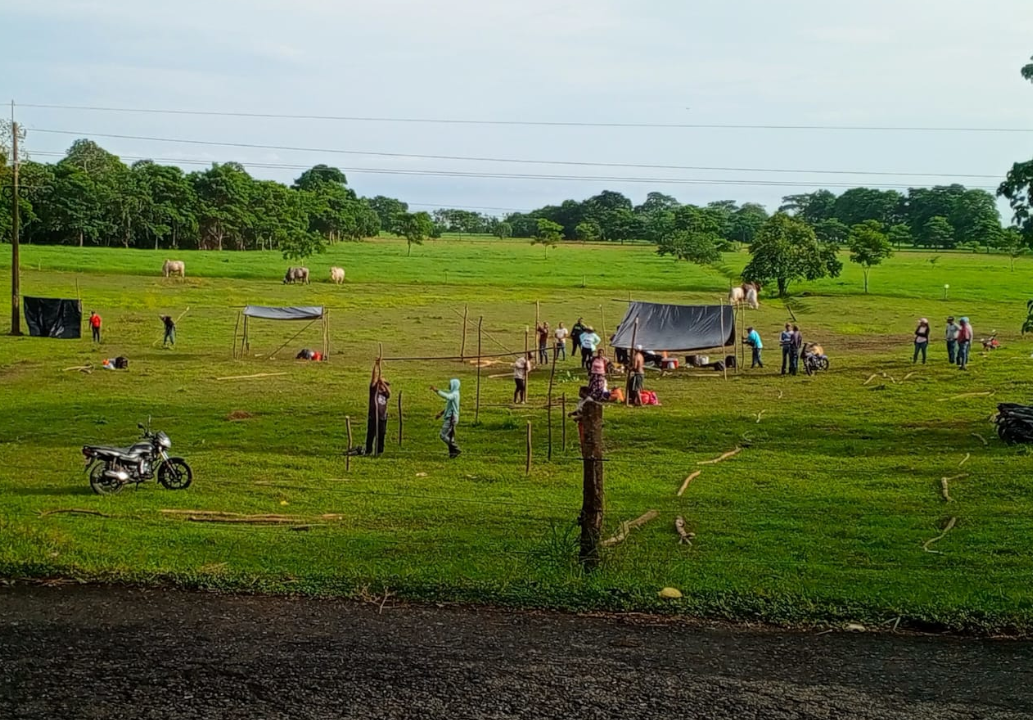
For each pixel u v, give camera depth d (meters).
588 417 13.31
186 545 14.38
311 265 104.56
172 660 9.90
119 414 30.09
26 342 49.31
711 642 10.66
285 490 19.50
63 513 16.59
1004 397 33.00
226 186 143.38
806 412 30.73
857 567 13.82
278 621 11.12
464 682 9.45
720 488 19.98
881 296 81.06
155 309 65.44
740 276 99.56
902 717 8.81
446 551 14.31
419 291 82.00
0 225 115.69
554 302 75.62
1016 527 16.39
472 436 26.67
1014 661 10.16
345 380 38.50
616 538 14.81
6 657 9.92
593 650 10.34
